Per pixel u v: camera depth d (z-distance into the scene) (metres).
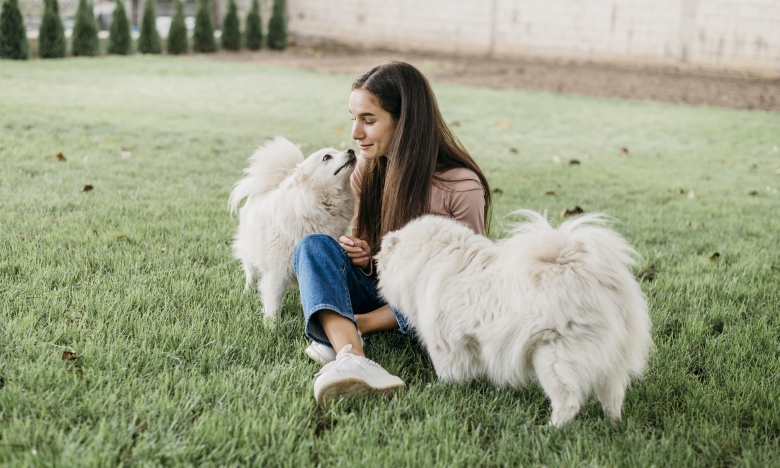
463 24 21.33
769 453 2.09
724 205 6.02
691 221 5.36
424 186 2.73
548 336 2.13
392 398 2.39
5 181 5.04
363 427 2.16
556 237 2.23
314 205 3.03
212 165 6.50
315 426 2.15
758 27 18.05
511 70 18.45
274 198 3.10
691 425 2.29
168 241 4.03
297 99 12.10
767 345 2.94
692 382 2.59
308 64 18.23
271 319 2.96
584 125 11.11
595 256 2.16
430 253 2.45
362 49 22.11
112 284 3.19
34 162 5.79
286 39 21.56
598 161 8.26
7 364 2.33
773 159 8.76
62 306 2.85
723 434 2.20
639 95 15.16
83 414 2.10
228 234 4.31
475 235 2.51
